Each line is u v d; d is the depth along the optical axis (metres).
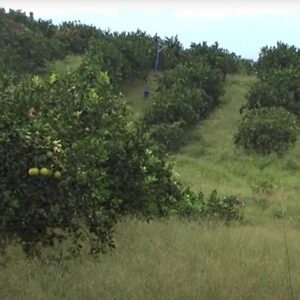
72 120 5.82
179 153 22.62
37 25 36.03
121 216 8.52
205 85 27.48
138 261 6.80
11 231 4.29
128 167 7.50
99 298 5.49
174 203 10.86
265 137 21.42
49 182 4.05
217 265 6.76
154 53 32.28
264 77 26.89
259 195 16.14
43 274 6.02
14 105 4.56
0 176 4.02
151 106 25.70
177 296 5.60
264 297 5.80
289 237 9.66
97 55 28.03
